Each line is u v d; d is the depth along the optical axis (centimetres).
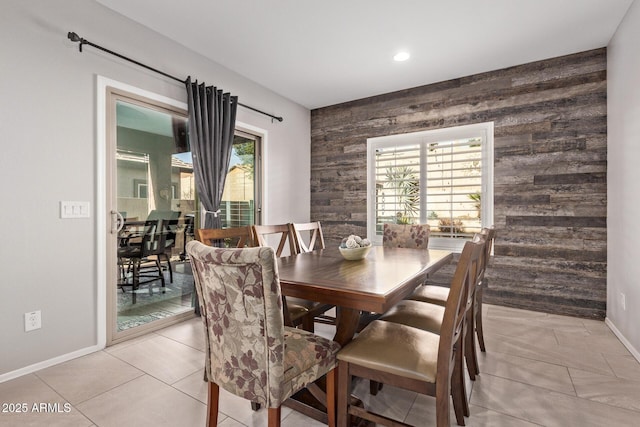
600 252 302
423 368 125
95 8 237
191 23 265
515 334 267
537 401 174
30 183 204
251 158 393
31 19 205
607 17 255
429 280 391
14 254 198
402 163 412
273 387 114
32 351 206
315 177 486
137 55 264
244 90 372
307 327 217
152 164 281
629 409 166
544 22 262
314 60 330
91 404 172
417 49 307
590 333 269
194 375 202
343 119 459
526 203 334
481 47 303
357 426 149
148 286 278
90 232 234
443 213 383
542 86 327
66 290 221
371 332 152
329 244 473
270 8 245
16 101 198
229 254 109
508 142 343
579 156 310
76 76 226
